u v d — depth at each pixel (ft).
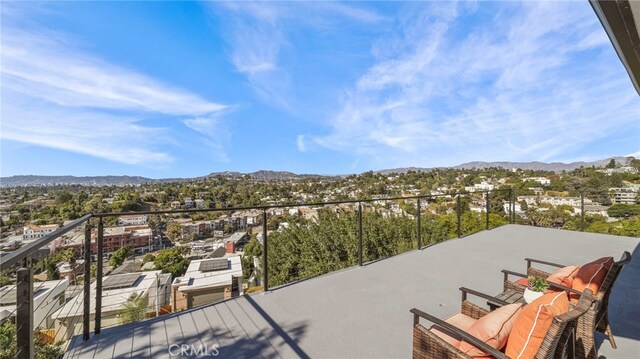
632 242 17.93
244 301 9.59
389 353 6.84
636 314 8.88
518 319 4.55
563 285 7.05
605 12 4.13
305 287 10.79
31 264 4.54
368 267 13.16
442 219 27.81
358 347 7.08
